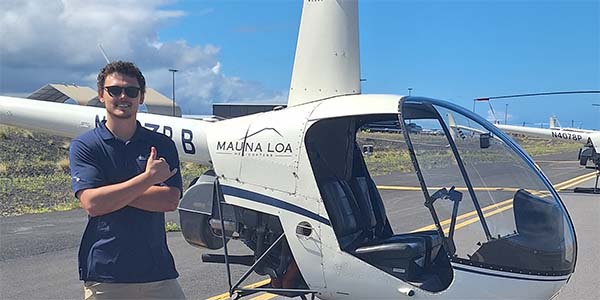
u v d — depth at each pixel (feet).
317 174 11.57
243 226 12.38
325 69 12.88
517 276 10.84
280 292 11.84
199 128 13.08
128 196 9.25
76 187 9.42
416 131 11.23
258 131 12.05
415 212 31.50
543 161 93.40
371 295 11.23
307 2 13.12
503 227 11.05
